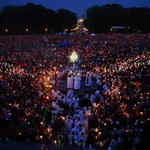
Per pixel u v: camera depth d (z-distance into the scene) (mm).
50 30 132375
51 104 20562
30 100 19953
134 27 130875
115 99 21359
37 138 14781
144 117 17781
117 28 133125
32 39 75125
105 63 37625
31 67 34031
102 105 20406
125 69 32625
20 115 17484
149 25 133375
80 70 31484
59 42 68875
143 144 14461
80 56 44531
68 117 17578
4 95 20031
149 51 49031
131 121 17781
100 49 53594
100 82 27781
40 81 27047
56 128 17016
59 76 29859
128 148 14414
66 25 136375
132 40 73062
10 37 81562
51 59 41500
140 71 31062
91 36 92688
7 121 15938
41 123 16531
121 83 26094
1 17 123438
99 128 16344
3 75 27250
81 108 20109
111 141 14641
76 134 15977
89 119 18047
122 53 47500
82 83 28906
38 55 44938
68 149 14539
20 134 14852
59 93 22953
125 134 15344
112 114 17984
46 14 132500
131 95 21906
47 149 14125
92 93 24766
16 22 121000
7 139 14070
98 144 14953
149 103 19656
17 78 26125
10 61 37281
